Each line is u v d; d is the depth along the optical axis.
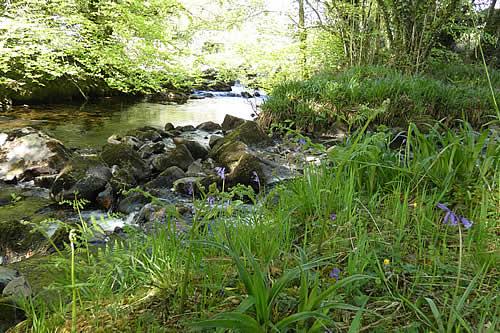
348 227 2.15
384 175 2.81
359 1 10.70
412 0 9.74
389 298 1.65
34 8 9.34
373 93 7.44
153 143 6.56
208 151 6.23
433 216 2.29
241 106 12.60
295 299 1.62
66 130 7.95
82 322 1.70
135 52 10.82
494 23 12.93
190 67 11.25
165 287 1.84
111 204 4.33
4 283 2.32
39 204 4.37
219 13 12.18
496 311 1.46
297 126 7.53
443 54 12.83
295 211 2.55
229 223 2.35
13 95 10.01
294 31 11.48
